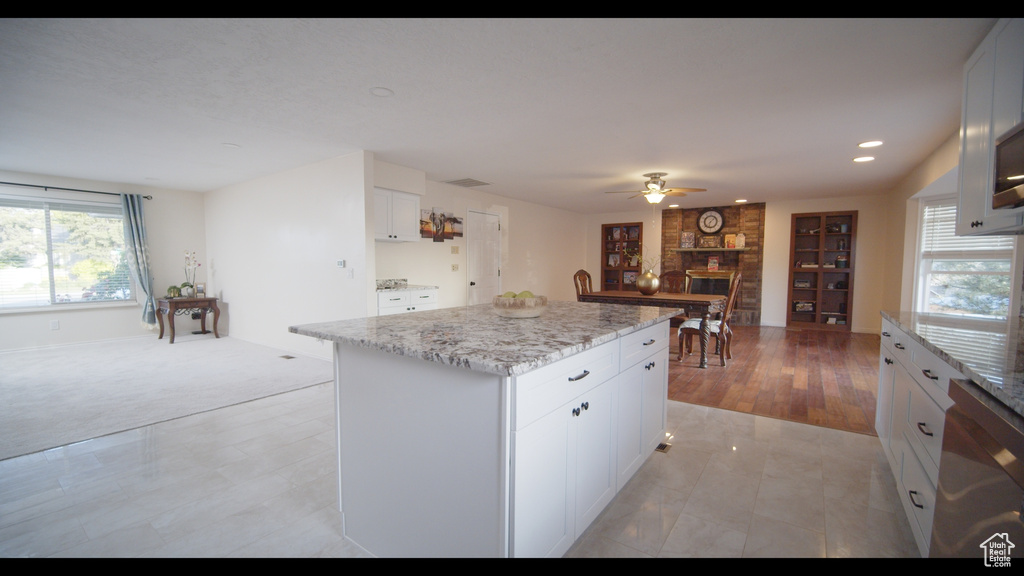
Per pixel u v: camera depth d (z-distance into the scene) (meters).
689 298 5.08
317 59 2.23
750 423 3.02
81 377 4.03
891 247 6.00
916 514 1.71
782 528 1.84
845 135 3.44
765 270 7.38
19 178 4.84
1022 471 0.85
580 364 1.60
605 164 4.52
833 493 2.11
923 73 2.31
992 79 1.81
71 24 1.89
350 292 4.29
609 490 1.89
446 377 1.41
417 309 4.83
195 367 4.43
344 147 3.92
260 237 5.36
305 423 2.99
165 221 5.96
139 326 5.85
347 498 1.78
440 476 1.45
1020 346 1.53
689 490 2.14
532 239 7.70
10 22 1.86
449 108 2.92
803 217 7.20
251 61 2.26
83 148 3.89
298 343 5.01
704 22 1.86
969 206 2.03
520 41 2.05
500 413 1.27
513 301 2.13
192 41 2.05
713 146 3.79
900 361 2.11
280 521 1.90
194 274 6.21
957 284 4.63
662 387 2.54
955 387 1.27
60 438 2.71
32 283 5.05
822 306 7.16
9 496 2.07
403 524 1.58
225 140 3.67
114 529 1.82
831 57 2.15
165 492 2.11
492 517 1.32
